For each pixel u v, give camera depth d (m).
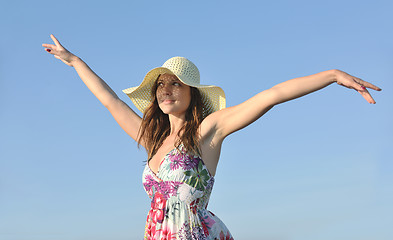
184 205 3.56
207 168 3.73
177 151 3.65
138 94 4.32
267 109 3.45
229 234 3.79
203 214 3.65
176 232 3.53
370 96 3.02
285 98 3.33
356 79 3.08
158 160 3.78
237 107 3.59
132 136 4.31
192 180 3.57
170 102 3.90
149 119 4.13
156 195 3.67
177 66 4.00
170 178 3.58
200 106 3.98
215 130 3.71
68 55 4.46
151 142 4.09
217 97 4.02
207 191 3.66
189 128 3.75
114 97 4.37
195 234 3.53
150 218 3.71
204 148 3.73
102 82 4.41
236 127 3.63
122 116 4.30
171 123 3.99
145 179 3.77
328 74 3.21
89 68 4.46
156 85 4.06
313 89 3.24
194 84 3.88
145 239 3.73
